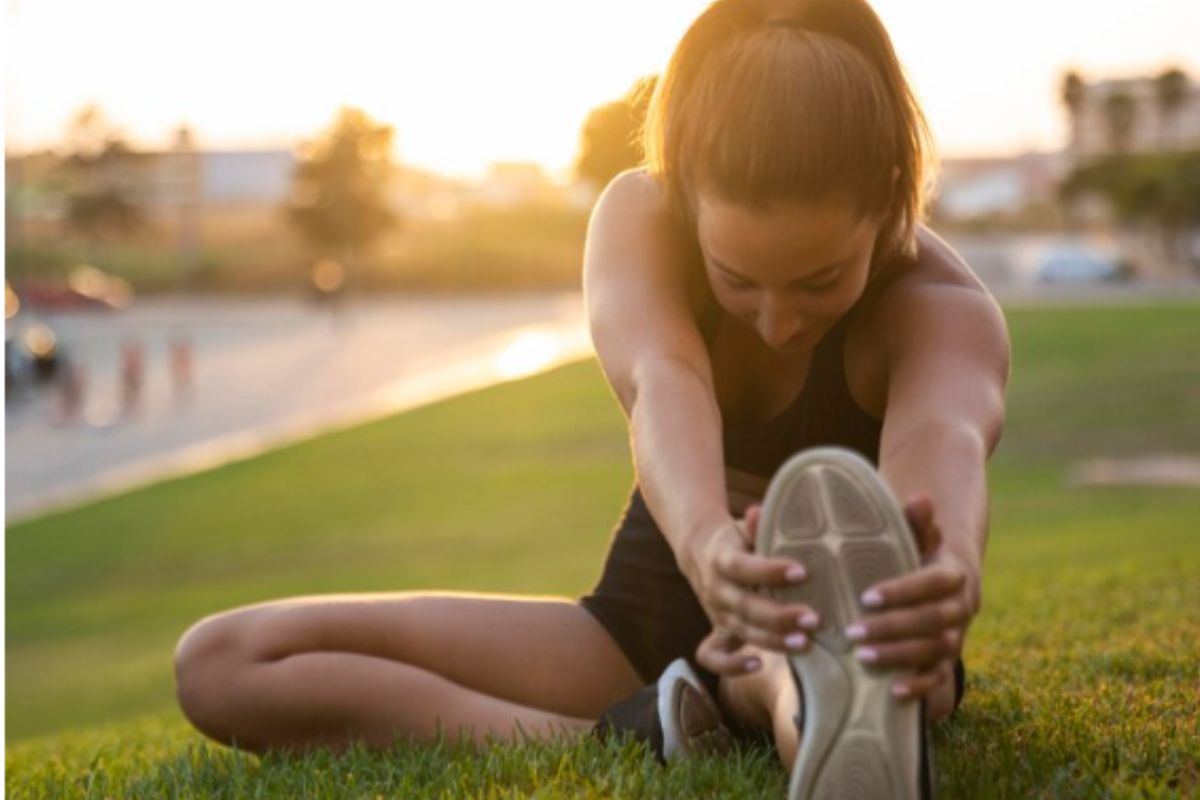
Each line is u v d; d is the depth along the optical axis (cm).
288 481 2183
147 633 1326
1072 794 229
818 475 190
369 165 9594
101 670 1159
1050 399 2670
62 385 3130
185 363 3459
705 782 244
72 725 938
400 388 3309
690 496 215
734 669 205
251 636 294
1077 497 1739
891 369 256
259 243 10625
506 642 296
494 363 3759
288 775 271
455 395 3038
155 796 269
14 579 1642
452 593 307
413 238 10588
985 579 840
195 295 8656
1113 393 2691
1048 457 2125
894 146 216
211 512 1969
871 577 191
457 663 295
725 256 220
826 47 215
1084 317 3969
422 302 7375
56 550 1786
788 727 231
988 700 311
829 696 194
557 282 8894
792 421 273
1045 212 11356
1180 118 10719
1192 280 7144
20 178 9788
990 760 253
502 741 281
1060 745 257
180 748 377
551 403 2852
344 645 294
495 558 1556
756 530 195
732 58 216
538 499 1938
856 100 211
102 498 2131
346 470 2253
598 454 2306
